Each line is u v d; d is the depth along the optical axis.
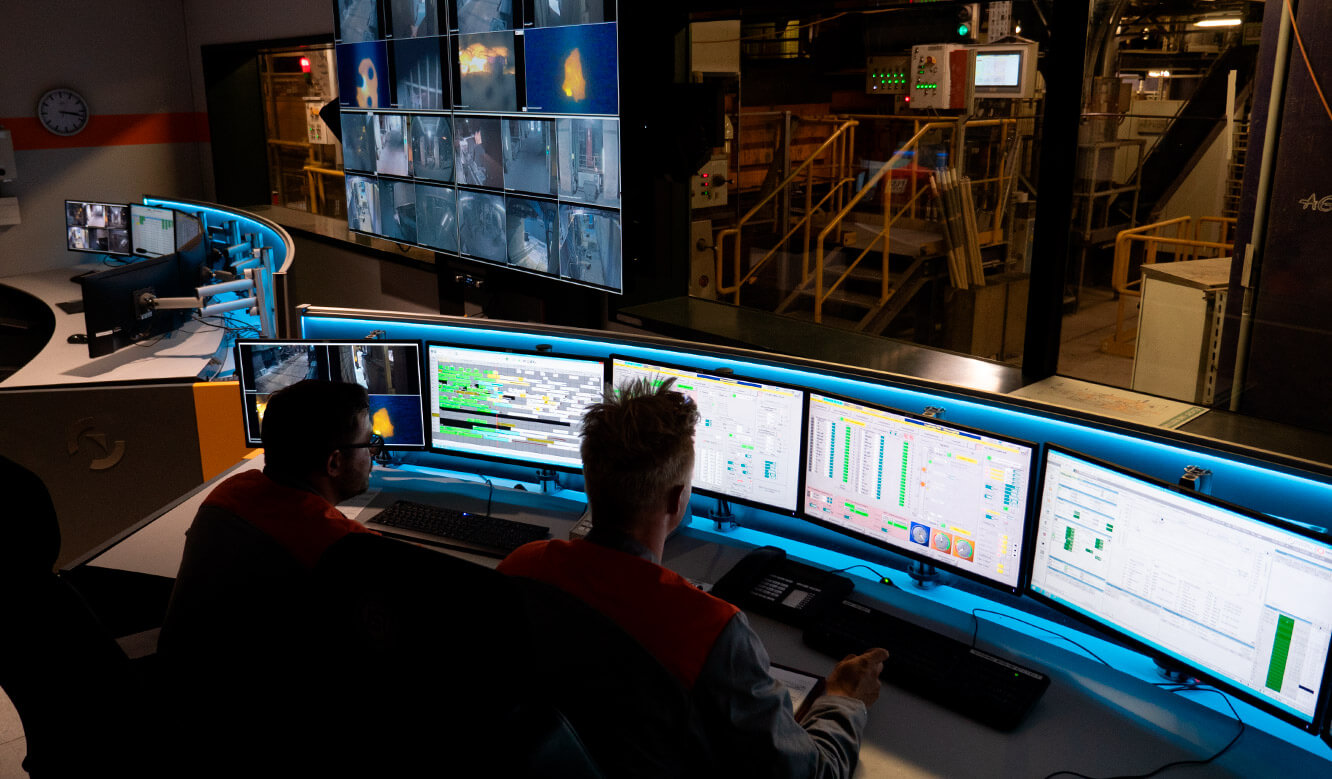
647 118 4.25
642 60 4.19
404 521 2.54
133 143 8.32
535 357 2.58
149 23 8.22
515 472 2.89
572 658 1.29
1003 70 5.02
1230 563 1.61
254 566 1.85
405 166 5.74
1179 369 3.77
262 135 8.66
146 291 4.19
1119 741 1.69
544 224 4.79
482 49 4.89
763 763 1.30
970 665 1.87
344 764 1.19
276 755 1.49
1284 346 3.36
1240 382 3.51
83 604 1.39
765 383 2.26
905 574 2.30
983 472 1.95
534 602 1.33
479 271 5.61
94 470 3.70
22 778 2.60
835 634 1.98
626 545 1.36
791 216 6.98
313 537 1.84
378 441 2.80
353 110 6.11
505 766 1.08
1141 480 1.70
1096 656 1.96
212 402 3.67
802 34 6.65
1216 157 5.36
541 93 4.60
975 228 5.71
